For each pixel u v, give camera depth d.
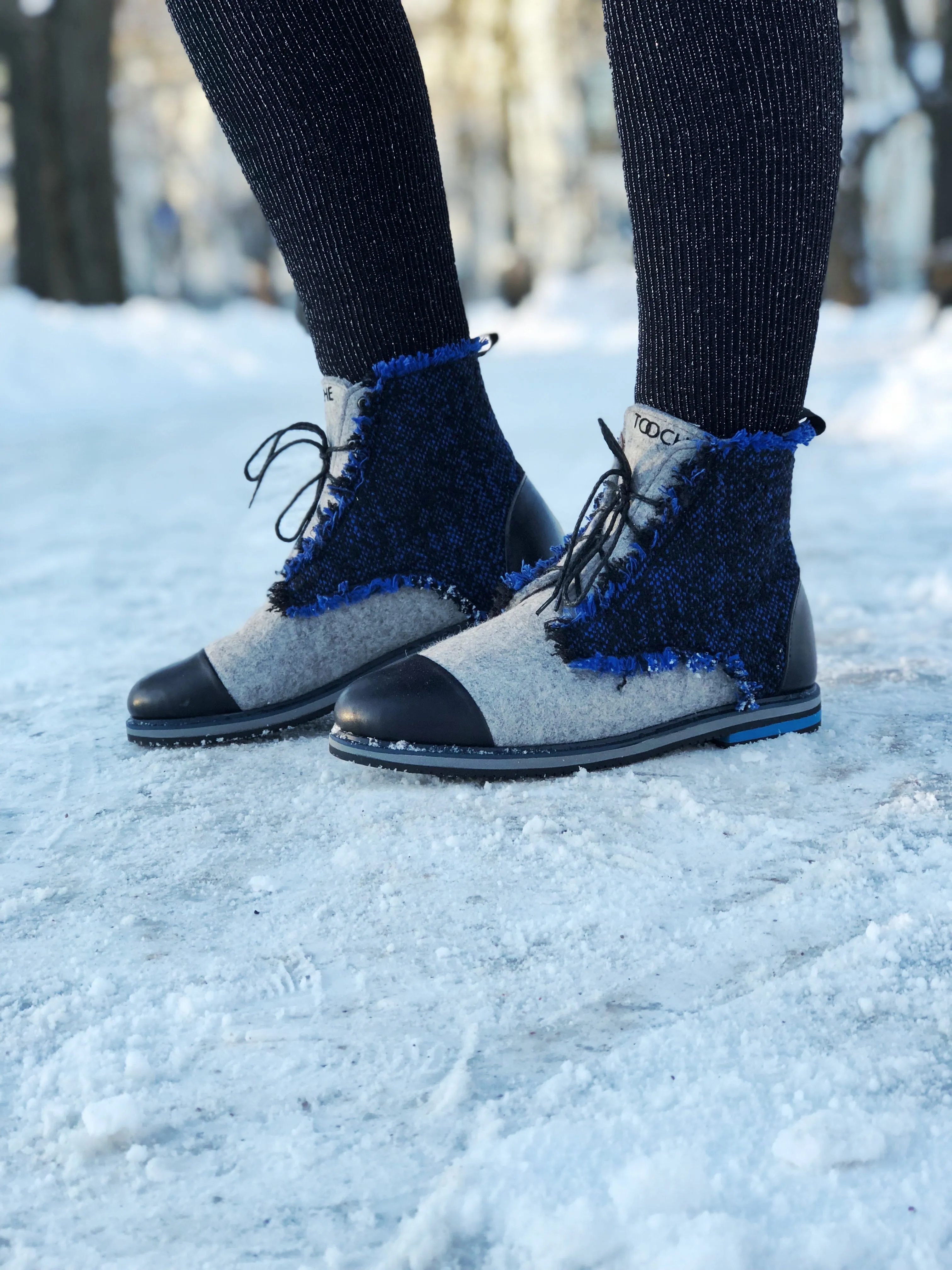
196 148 25.11
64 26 10.84
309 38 1.18
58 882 0.96
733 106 1.06
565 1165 0.59
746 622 1.21
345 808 1.09
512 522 1.37
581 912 0.86
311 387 8.13
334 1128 0.63
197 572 2.41
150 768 1.23
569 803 1.07
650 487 1.17
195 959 0.82
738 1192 0.56
